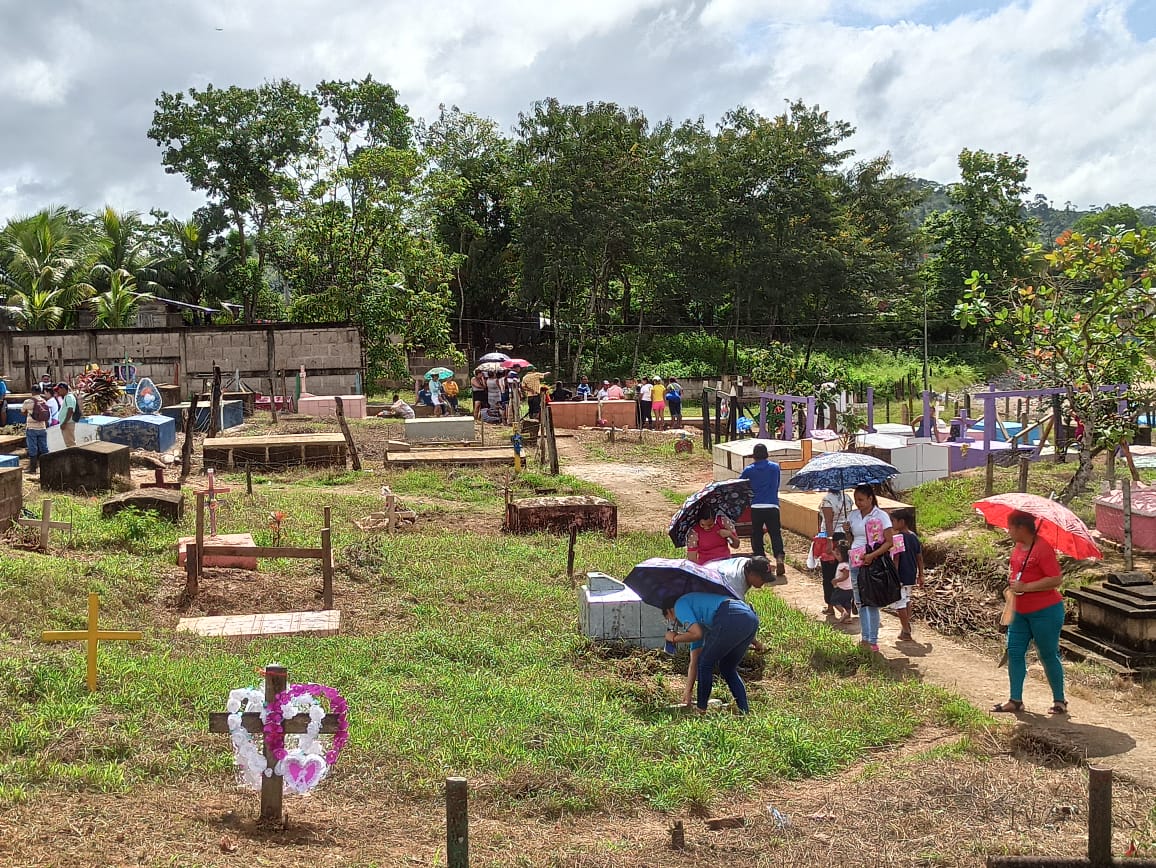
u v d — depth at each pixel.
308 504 17.28
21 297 45.81
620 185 58.78
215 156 60.06
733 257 66.75
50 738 6.79
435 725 7.86
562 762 7.41
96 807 5.86
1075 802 6.86
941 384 67.81
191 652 9.38
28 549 12.36
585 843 6.18
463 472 22.28
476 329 68.38
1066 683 9.69
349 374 38.62
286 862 5.39
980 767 7.49
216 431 25.97
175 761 6.76
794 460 18.97
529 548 14.95
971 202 77.12
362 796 6.64
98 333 37.75
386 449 24.38
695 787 6.98
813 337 70.44
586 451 27.23
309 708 6.06
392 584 12.61
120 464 18.05
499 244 67.38
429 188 52.34
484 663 9.91
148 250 58.66
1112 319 15.00
